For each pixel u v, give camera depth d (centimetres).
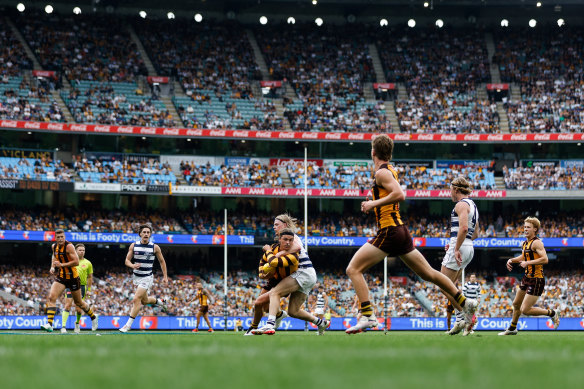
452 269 1406
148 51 6031
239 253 5266
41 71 5512
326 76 6150
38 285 4591
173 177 5256
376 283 4988
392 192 954
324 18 6581
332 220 5391
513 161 5541
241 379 381
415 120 5741
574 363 494
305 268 1342
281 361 500
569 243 4991
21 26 5834
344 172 5481
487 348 686
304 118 5731
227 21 6406
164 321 4172
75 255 1830
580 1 6075
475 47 6350
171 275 5069
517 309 1659
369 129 5622
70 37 5878
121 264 5056
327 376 394
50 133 5175
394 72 6181
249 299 4822
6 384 364
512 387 349
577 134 5284
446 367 452
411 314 4659
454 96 5975
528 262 1602
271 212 5488
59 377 395
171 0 6372
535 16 6538
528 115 5756
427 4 6112
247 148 5506
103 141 5291
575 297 4831
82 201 5206
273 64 6206
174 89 5812
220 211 5384
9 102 5169
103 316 4072
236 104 5825
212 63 6088
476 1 6184
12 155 5066
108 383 364
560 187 5278
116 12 6256
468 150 5578
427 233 5294
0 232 4609
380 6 6575
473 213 1377
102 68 5747
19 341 918
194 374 409
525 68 6169
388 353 584
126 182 5019
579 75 6062
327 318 3231
